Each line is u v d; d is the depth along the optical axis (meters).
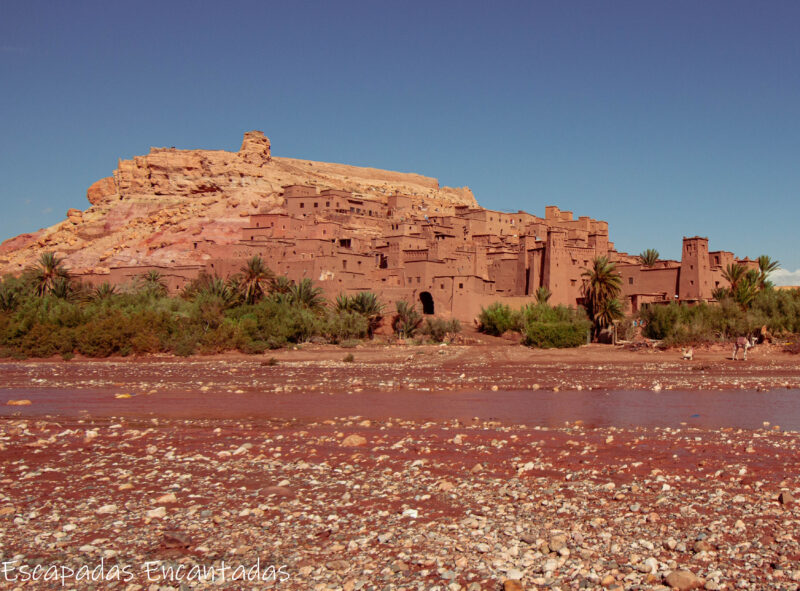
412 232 100.56
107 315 67.56
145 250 115.38
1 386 41.34
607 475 16.42
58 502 14.86
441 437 22.09
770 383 37.88
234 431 24.12
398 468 17.62
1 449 20.55
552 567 10.75
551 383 39.47
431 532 12.55
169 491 15.69
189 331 65.69
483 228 109.81
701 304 65.00
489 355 58.16
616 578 10.34
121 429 24.64
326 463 18.31
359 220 108.38
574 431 22.98
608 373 44.91
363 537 12.41
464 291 74.19
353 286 80.12
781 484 15.14
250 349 62.44
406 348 63.78
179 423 26.45
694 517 12.98
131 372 50.06
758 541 11.61
